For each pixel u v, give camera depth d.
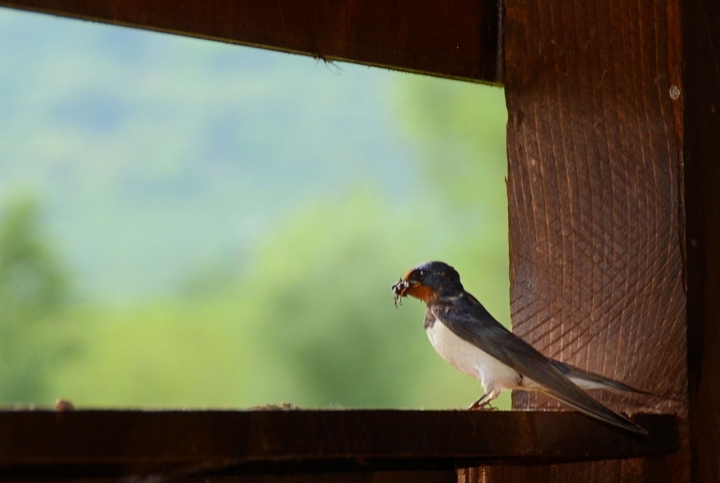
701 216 2.90
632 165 2.91
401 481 2.90
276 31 2.91
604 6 2.93
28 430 2.72
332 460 2.88
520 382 3.02
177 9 2.89
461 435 2.82
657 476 2.88
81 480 2.78
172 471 2.79
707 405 2.89
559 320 2.93
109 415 2.73
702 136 2.91
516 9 2.96
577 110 2.94
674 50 2.91
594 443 2.85
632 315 2.90
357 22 2.93
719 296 2.90
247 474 2.85
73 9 2.86
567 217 2.94
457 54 2.96
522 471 2.92
